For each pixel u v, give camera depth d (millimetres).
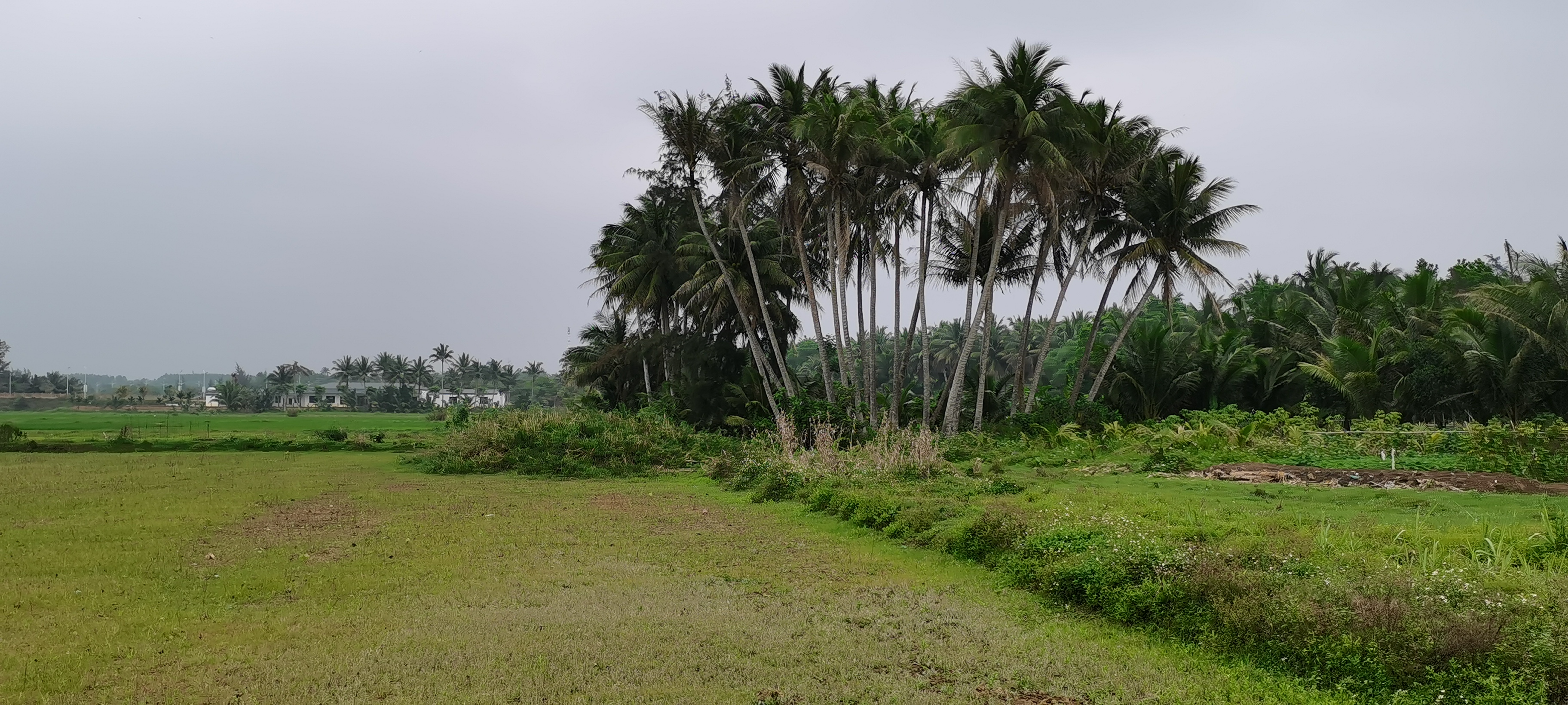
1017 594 8820
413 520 14164
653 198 40750
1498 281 32906
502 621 7656
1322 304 39156
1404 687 5645
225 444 34312
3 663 6477
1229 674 6262
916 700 5820
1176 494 15227
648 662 6559
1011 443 27375
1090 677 6301
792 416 28547
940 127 29953
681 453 25594
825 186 30594
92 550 11078
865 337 36938
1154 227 32344
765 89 30641
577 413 29062
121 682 6094
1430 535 9273
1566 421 24375
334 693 5895
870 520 13016
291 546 11547
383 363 147500
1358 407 30703
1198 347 39938
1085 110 28328
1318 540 8812
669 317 43094
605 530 13039
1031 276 36656
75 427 56562
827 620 7812
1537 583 6695
